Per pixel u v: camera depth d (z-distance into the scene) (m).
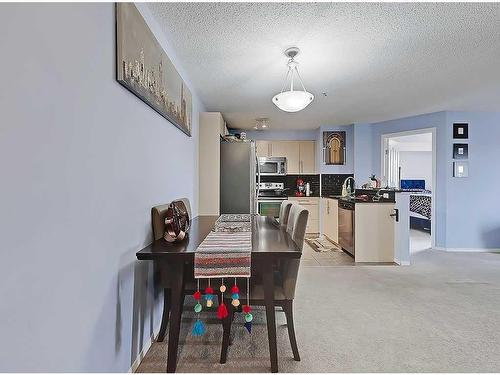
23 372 0.79
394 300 2.50
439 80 2.96
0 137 0.72
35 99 0.82
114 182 1.28
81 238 1.04
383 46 2.20
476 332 1.95
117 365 1.35
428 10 1.74
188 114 2.76
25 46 0.79
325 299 2.53
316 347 1.77
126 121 1.40
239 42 2.13
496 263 3.71
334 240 4.86
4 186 0.73
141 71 1.51
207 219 2.71
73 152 0.99
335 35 2.03
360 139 5.25
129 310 1.47
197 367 1.58
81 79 1.04
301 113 4.45
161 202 1.94
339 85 3.10
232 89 3.20
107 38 1.21
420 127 4.60
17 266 0.77
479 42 2.14
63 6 0.94
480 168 4.34
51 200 0.89
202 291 1.68
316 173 5.80
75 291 1.01
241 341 1.85
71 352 0.99
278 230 2.03
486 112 4.32
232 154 3.86
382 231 3.79
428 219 6.22
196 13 1.76
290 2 1.66
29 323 0.81
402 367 1.58
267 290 1.53
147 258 1.41
